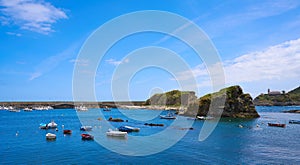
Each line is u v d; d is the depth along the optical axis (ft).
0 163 137.80
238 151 165.78
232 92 444.55
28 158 148.25
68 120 404.57
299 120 392.68
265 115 523.29
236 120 392.06
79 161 140.87
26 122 377.50
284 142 199.93
